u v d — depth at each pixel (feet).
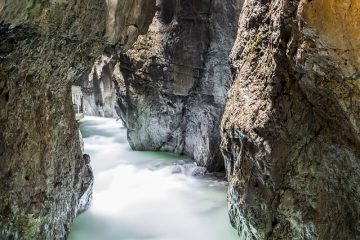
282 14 16.01
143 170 41.98
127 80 46.24
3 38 15.05
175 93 43.09
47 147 20.36
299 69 15.42
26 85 18.15
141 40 44.78
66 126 23.07
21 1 13.79
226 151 25.66
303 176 18.04
